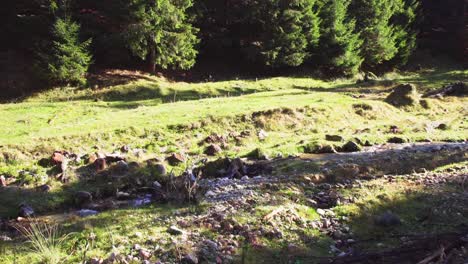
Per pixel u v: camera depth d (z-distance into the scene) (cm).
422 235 877
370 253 796
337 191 1084
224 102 2289
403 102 2408
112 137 1655
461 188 1123
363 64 4747
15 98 2986
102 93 3041
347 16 4381
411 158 1358
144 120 1855
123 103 2712
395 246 840
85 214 1003
